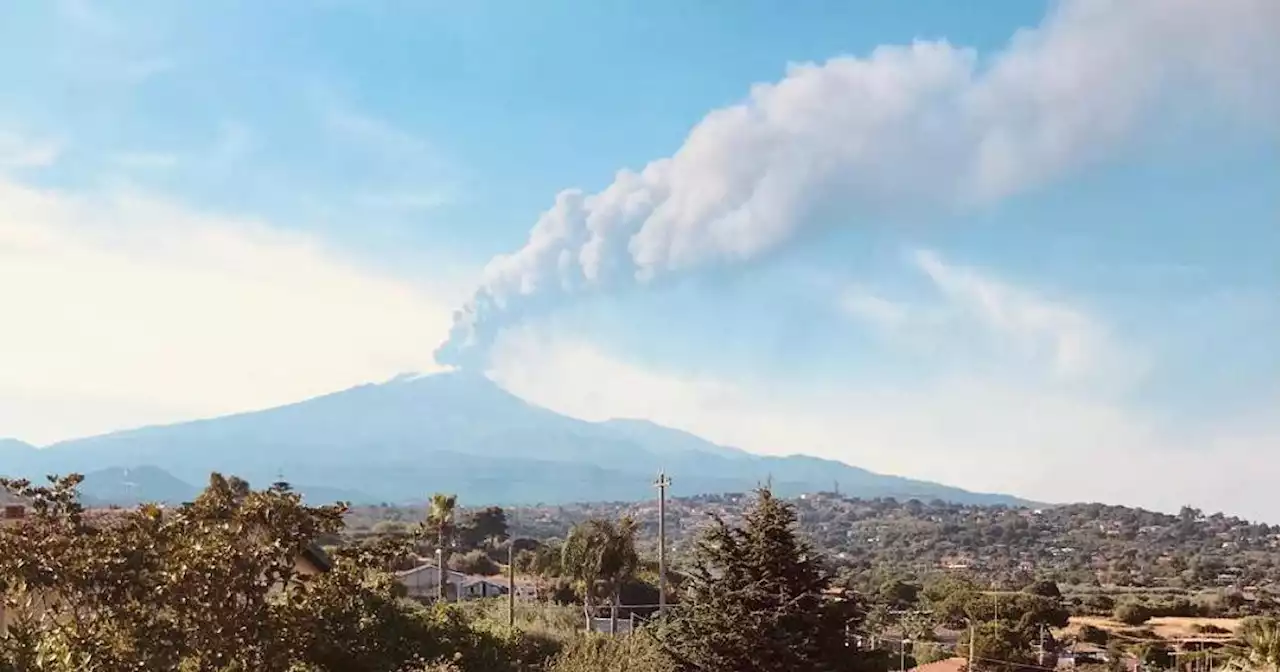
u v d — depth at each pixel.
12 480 10.42
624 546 38.66
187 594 9.80
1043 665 50.53
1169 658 54.56
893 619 65.06
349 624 18.30
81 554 9.70
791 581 21.81
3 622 11.43
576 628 34.12
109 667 9.41
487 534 83.44
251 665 10.30
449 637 22.47
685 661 21.62
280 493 10.93
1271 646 20.16
